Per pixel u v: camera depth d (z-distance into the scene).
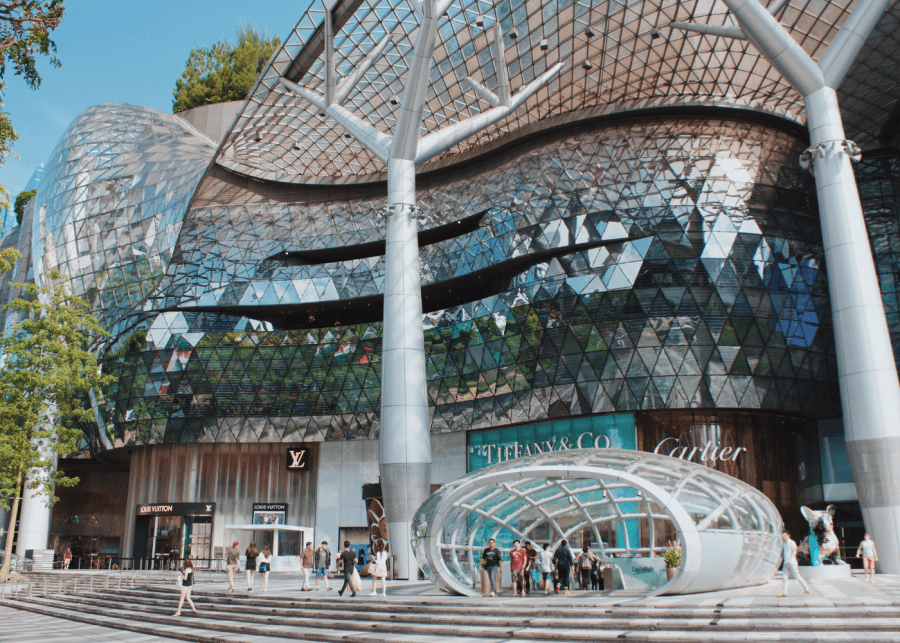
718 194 35.38
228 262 44.66
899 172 37.69
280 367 43.38
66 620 20.91
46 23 13.30
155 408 43.12
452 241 41.72
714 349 33.19
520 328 37.19
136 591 23.55
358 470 42.25
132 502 44.53
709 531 16.03
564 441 35.41
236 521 42.84
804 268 35.38
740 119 37.41
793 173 36.97
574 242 36.19
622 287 34.78
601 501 19.45
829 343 34.97
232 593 20.86
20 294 56.88
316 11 32.72
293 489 43.38
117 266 47.19
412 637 13.52
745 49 34.44
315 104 33.12
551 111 40.12
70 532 54.12
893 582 19.64
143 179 49.12
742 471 33.28
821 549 22.14
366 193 46.56
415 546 19.03
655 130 37.31
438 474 39.59
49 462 34.16
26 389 34.28
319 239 44.91
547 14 33.59
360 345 42.84
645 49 35.38
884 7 26.95
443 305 45.75
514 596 17.39
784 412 33.94
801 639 11.01
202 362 43.38
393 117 42.34
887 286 37.06
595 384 34.22
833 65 27.05
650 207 35.50
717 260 34.31
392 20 34.19
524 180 39.12
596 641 12.16
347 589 21.52
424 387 27.45
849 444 25.08
